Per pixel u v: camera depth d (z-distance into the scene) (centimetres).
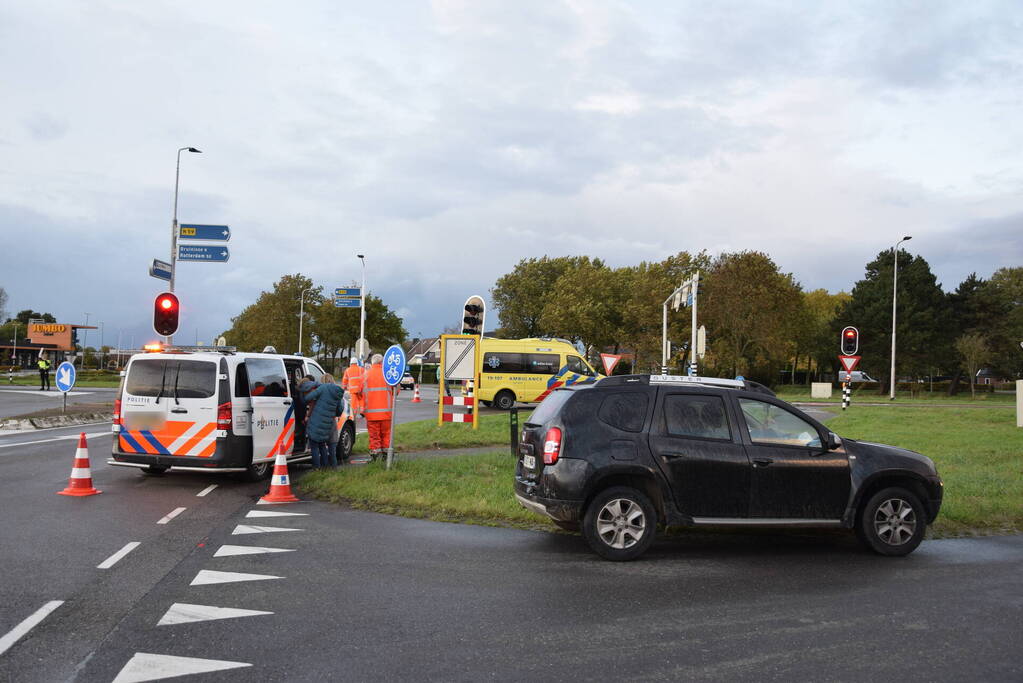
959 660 429
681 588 579
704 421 694
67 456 1345
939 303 5772
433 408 3041
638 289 5100
